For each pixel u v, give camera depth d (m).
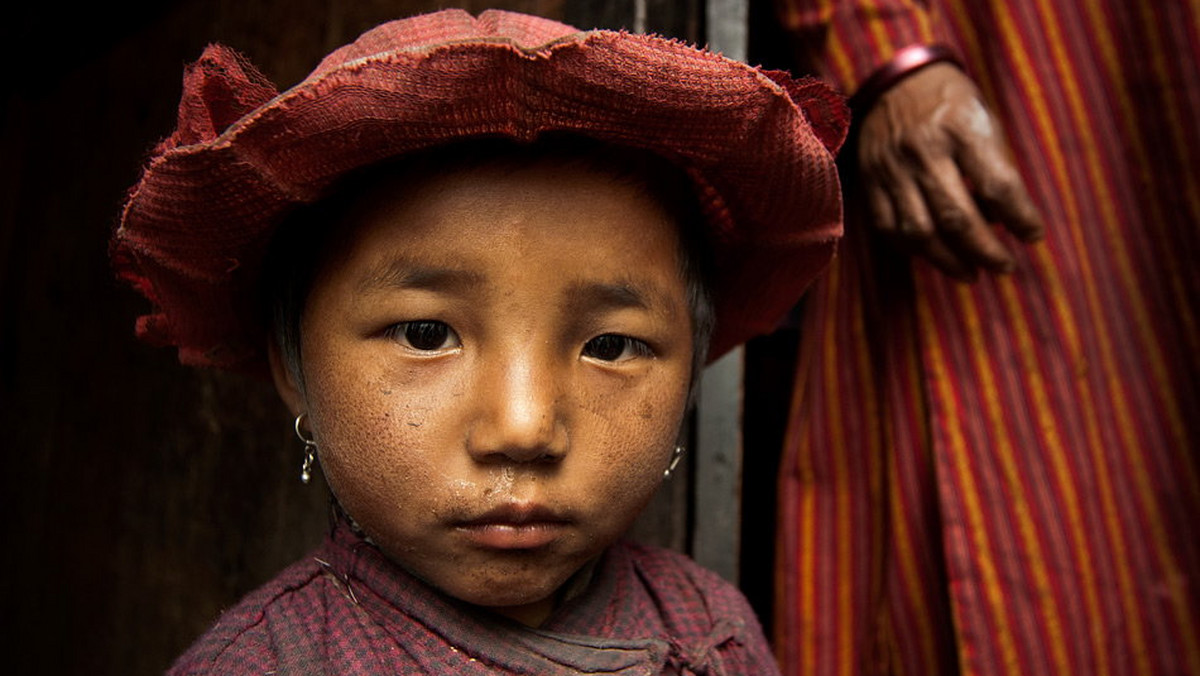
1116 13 0.97
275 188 0.49
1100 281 0.96
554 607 0.60
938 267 0.88
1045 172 0.94
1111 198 0.97
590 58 0.43
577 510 0.51
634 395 0.53
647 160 0.54
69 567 1.60
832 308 1.05
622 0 0.93
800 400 1.07
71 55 1.80
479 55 0.42
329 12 1.14
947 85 0.86
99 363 1.57
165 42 1.47
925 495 0.97
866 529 1.04
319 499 1.04
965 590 0.89
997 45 0.96
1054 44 0.96
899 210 0.87
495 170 0.49
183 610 1.26
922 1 0.94
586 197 0.50
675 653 0.60
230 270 0.57
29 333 1.85
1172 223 0.98
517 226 0.49
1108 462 0.94
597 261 0.50
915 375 0.97
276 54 1.24
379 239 0.50
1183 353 0.98
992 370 0.92
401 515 0.50
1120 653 0.91
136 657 1.36
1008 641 0.88
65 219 1.73
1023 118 0.94
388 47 0.53
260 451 1.15
